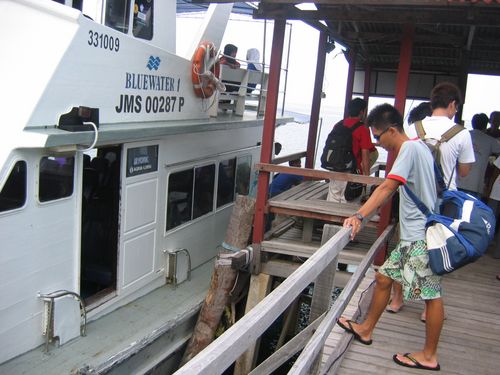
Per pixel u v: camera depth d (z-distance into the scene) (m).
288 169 6.14
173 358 6.16
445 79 10.85
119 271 6.07
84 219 6.36
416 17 5.49
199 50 7.23
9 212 4.50
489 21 5.34
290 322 8.09
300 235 7.23
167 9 7.24
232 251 6.85
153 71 6.33
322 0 5.02
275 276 6.78
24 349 4.87
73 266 5.34
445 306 4.96
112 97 5.63
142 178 6.27
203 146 7.63
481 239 3.26
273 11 5.87
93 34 5.13
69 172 5.12
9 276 4.59
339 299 3.15
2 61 4.86
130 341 5.42
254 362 6.99
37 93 4.64
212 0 5.70
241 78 8.94
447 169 3.96
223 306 6.36
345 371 3.58
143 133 5.79
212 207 8.27
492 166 7.43
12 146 4.45
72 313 5.22
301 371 2.35
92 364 4.87
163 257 6.96
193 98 7.42
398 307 4.61
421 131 4.06
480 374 3.67
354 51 9.72
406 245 3.52
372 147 6.60
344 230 3.15
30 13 4.85
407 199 3.47
